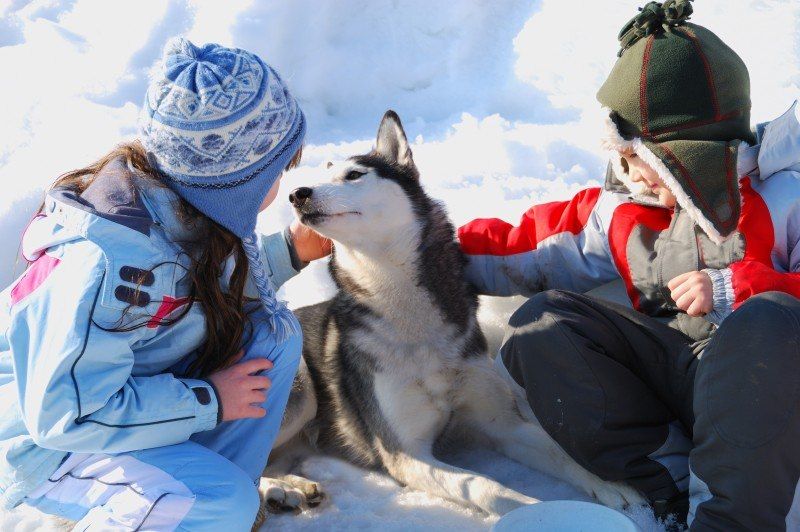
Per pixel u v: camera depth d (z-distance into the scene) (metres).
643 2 2.45
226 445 1.08
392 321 1.27
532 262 1.34
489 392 1.30
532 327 1.14
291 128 1.00
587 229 1.31
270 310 1.07
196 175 0.95
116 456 0.96
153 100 0.94
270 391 1.10
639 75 1.10
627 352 1.17
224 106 0.92
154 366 1.01
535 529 0.94
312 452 1.40
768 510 0.91
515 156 1.95
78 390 0.90
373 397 1.28
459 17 2.43
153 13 2.39
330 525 1.12
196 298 0.99
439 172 1.92
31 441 0.96
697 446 0.98
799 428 0.90
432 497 1.19
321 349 1.40
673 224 1.18
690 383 1.13
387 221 1.25
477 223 1.40
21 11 2.52
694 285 1.06
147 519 0.91
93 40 2.39
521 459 1.27
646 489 1.09
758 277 1.03
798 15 2.31
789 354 0.91
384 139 1.38
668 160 1.08
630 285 1.24
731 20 2.34
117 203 0.95
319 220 1.23
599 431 1.09
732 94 1.11
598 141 1.18
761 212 1.11
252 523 0.96
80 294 0.91
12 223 1.67
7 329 0.95
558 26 2.40
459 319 1.29
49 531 1.07
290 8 2.38
